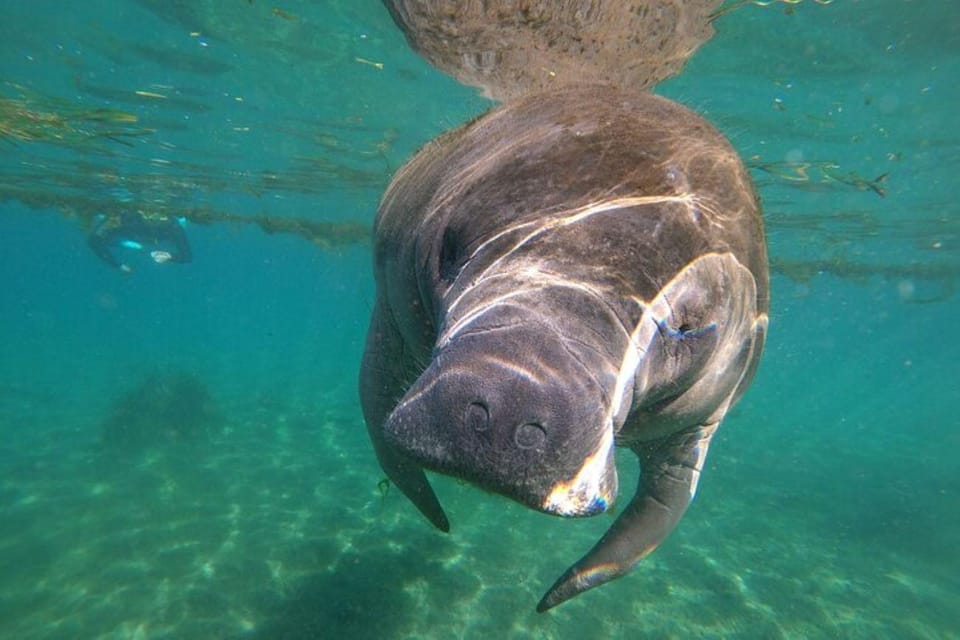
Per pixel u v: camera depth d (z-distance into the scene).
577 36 5.61
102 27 10.30
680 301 1.89
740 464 16.12
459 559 8.72
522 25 5.55
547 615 7.59
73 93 12.63
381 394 3.45
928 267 23.61
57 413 17.86
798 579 9.38
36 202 21.61
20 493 10.91
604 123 2.24
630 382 1.75
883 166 13.50
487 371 1.53
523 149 2.19
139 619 7.24
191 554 8.65
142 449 13.44
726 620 7.99
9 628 7.15
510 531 9.71
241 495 10.83
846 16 8.04
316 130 14.66
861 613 8.55
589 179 2.00
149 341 48.53
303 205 23.70
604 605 7.96
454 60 6.41
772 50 8.82
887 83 9.86
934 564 10.62
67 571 8.27
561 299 1.70
